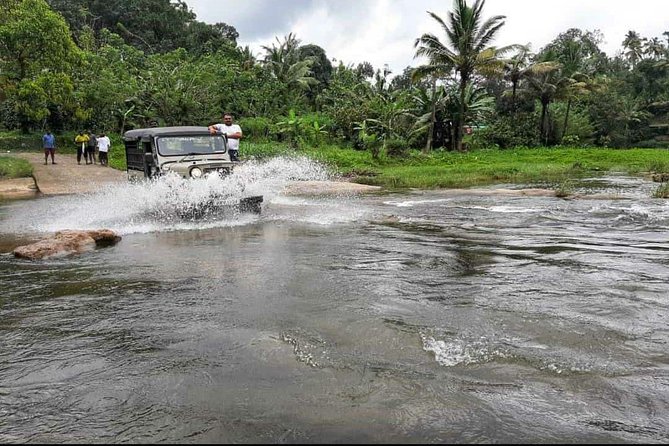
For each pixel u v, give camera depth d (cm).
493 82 6372
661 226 959
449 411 289
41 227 1030
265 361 361
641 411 288
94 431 281
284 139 3559
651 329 407
